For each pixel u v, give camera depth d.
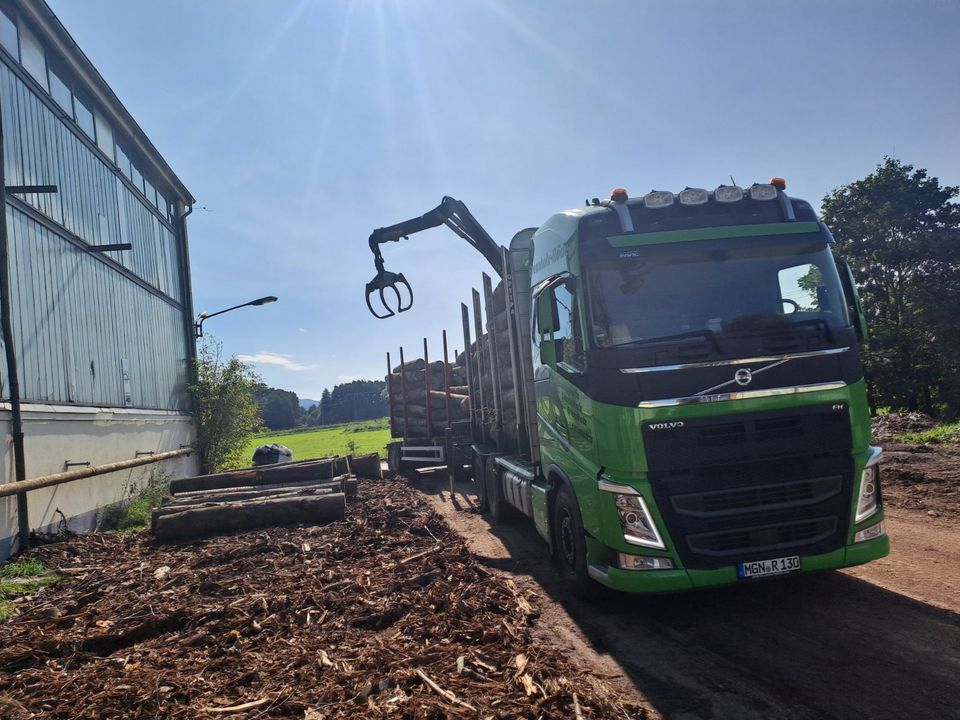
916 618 5.12
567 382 6.30
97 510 13.05
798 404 5.37
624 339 5.58
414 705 3.86
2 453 9.70
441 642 5.01
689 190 6.05
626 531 5.34
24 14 11.81
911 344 31.80
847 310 5.82
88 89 14.66
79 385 13.04
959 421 18.42
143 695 4.27
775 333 5.51
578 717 3.73
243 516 10.45
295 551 8.62
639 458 5.30
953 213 34.53
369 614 5.81
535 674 4.32
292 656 4.84
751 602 5.86
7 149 10.88
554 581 7.01
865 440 5.53
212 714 3.96
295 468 12.78
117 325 15.64
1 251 9.95
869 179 36.59
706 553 5.21
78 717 4.04
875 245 34.91
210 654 5.03
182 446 20.39
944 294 31.91
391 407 18.75
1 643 5.67
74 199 13.60
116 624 5.97
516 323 8.59
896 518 8.73
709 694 4.12
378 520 10.77
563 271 6.38
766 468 5.32
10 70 11.20
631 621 5.61
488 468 10.91
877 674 4.21
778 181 6.31
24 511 10.04
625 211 6.01
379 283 9.62
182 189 21.97
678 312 5.64
